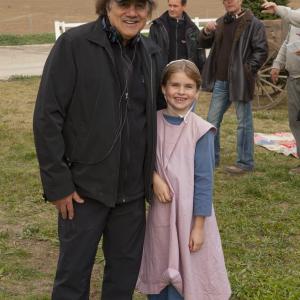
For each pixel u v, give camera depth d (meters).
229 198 5.91
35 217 5.44
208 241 3.19
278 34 9.55
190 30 6.18
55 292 3.02
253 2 11.20
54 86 2.74
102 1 2.80
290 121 6.61
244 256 4.57
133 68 2.89
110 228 3.07
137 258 3.15
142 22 2.80
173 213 3.08
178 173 3.08
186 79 3.06
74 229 2.92
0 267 4.40
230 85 6.44
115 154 2.85
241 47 6.36
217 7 31.09
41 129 2.75
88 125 2.80
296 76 6.36
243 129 6.67
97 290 4.12
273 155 7.60
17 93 11.98
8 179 6.43
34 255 4.66
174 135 3.11
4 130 8.69
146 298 3.97
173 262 3.08
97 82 2.76
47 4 31.72
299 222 5.30
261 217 5.43
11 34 23.05
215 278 3.21
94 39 2.75
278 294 3.96
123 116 2.87
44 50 19.41
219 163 7.12
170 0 6.05
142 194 3.07
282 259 4.57
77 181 2.87
